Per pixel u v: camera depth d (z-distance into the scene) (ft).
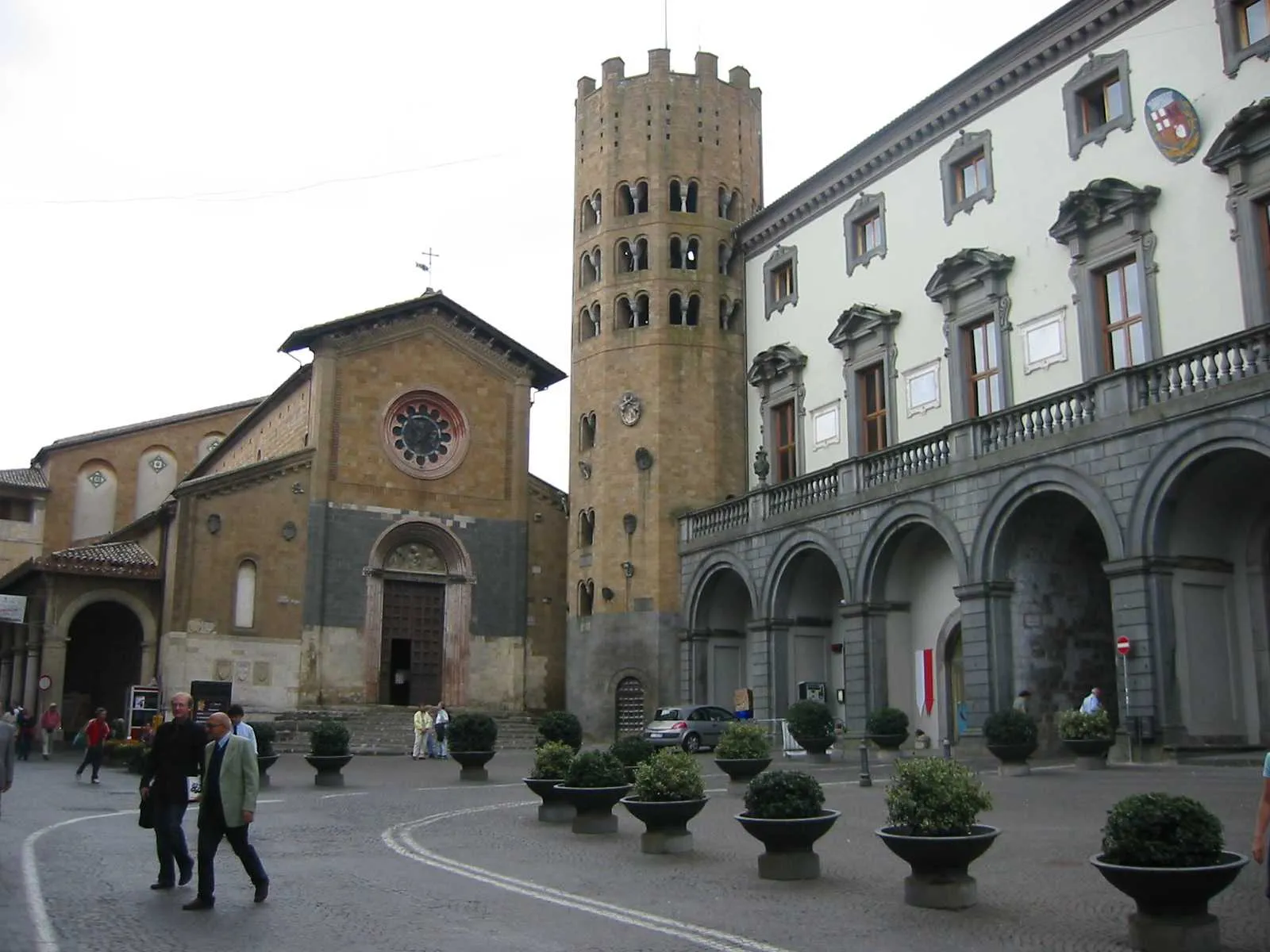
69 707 177.99
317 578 156.25
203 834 41.68
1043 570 101.65
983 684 98.94
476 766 98.84
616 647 145.79
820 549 121.70
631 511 147.74
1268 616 87.45
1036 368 104.32
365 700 156.66
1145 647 84.69
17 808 76.64
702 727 126.62
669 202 154.81
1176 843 32.91
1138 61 97.45
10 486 202.39
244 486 153.89
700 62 160.04
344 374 164.04
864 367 126.93
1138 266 94.89
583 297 159.33
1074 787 71.31
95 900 43.01
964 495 102.53
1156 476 84.69
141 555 161.89
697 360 149.79
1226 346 80.69
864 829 59.21
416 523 165.37
